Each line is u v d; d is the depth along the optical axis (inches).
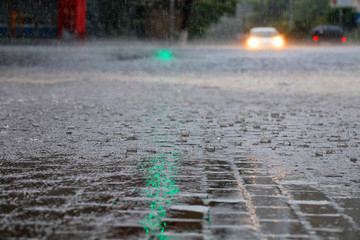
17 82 1611.7
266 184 487.8
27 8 3710.6
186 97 1255.5
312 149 661.9
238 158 607.8
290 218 385.4
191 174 527.8
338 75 1987.0
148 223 372.5
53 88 1448.1
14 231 354.3
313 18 7263.8
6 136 736.3
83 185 479.8
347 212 400.5
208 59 2896.2
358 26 6550.2
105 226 365.4
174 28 4192.9
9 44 3297.2
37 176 514.9
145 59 2822.3
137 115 956.6
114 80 1702.8
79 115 949.2
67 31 3516.2
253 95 1312.7
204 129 813.2
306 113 999.6
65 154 621.0
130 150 643.5
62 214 392.2
